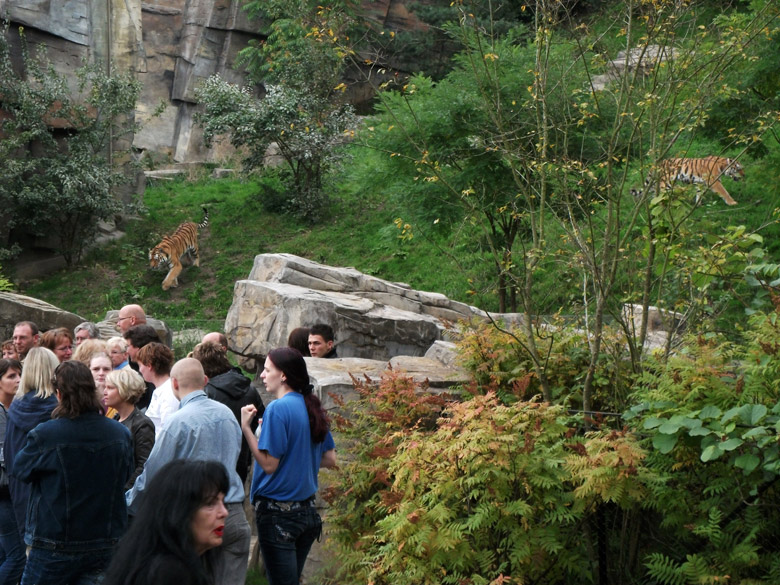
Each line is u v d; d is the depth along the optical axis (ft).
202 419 15.58
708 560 15.29
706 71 21.48
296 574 16.39
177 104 108.99
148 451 17.61
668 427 15.16
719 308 20.39
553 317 22.00
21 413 18.31
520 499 15.92
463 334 21.94
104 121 79.77
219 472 8.97
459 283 67.15
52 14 82.89
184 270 80.18
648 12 19.21
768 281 18.88
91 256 82.84
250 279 37.01
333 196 91.35
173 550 8.50
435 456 16.06
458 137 46.80
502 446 15.40
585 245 18.71
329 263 78.18
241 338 32.89
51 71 77.82
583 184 20.71
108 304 75.00
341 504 19.51
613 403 19.56
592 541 17.13
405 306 36.40
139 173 90.89
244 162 86.84
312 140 83.20
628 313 20.57
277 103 83.20
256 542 22.36
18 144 75.15
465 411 16.42
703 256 18.53
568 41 23.20
